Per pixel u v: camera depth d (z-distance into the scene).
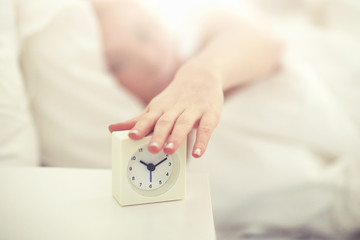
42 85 1.06
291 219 1.05
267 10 1.29
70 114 1.07
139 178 0.57
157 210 0.56
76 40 1.10
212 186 1.05
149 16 1.17
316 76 1.18
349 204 1.06
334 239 1.07
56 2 1.08
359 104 1.16
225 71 0.81
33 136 0.99
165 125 0.55
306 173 1.04
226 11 1.16
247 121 1.08
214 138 1.07
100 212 0.55
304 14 1.33
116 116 1.09
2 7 1.00
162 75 1.18
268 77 1.11
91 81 1.09
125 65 1.17
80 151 1.07
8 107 0.93
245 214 1.06
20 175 0.65
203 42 1.15
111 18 1.16
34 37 1.06
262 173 1.05
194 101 0.60
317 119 1.09
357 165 1.10
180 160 0.58
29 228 0.51
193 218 0.54
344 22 1.26
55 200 0.57
